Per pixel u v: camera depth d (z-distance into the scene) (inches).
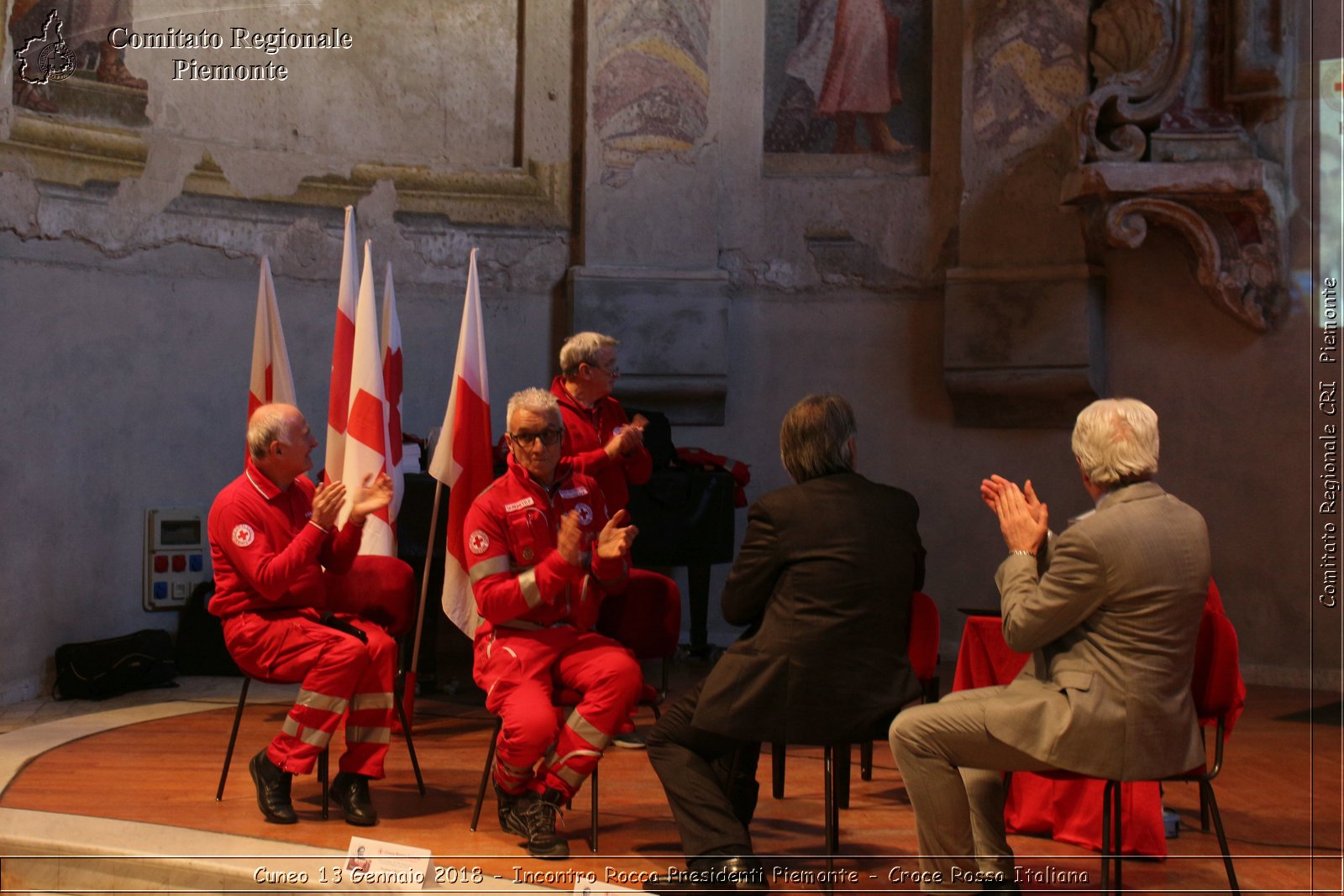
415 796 145.8
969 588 250.4
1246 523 230.8
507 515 130.3
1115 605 102.3
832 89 260.7
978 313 241.8
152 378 224.5
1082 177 224.1
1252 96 225.0
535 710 122.3
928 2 257.1
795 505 117.8
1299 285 226.7
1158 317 237.5
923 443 254.4
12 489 201.2
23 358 203.5
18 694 199.5
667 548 217.0
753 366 261.0
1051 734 102.0
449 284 255.4
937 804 106.8
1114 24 233.3
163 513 224.7
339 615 144.5
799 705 112.2
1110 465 106.0
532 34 258.5
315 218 244.7
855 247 258.7
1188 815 142.3
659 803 144.9
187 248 229.5
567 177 259.3
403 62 253.1
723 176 260.2
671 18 253.9
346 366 182.5
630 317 250.8
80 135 213.3
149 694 205.8
